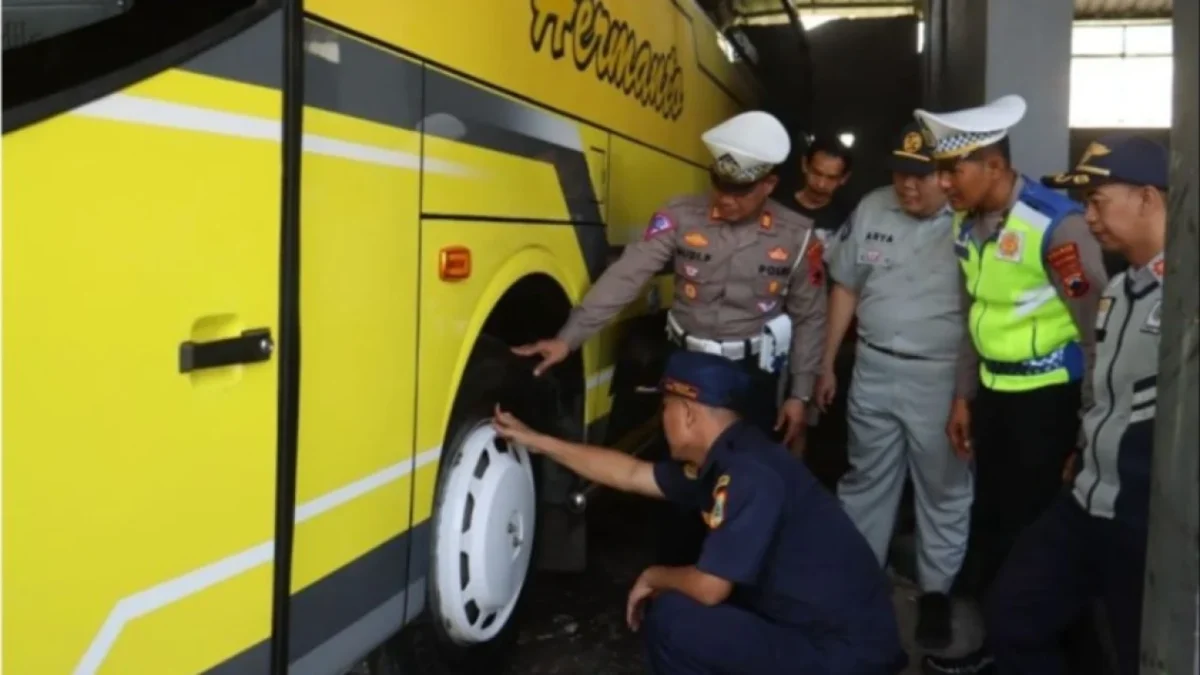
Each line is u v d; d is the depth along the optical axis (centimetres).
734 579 273
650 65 423
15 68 147
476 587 289
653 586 294
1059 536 274
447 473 280
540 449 309
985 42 537
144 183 159
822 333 379
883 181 1039
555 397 349
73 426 151
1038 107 529
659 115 441
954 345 374
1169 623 164
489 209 278
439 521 276
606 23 366
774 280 358
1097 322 261
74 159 149
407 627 282
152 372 163
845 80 1038
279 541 192
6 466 142
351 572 224
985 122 314
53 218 146
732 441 288
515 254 297
